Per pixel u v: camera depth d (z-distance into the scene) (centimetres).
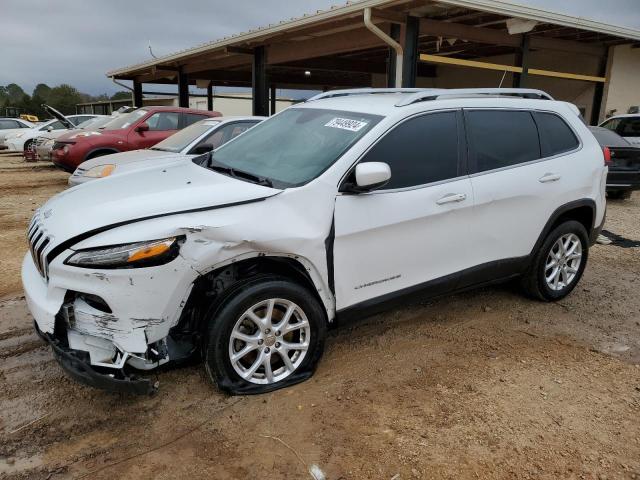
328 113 405
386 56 1752
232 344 313
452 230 388
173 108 1105
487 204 403
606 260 646
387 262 359
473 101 413
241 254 303
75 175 770
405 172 365
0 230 738
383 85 2167
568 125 478
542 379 358
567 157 464
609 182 1000
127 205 305
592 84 1421
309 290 339
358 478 263
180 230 286
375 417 311
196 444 287
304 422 305
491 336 423
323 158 351
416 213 362
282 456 278
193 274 292
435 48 1499
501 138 425
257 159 389
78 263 278
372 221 343
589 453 285
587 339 424
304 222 321
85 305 287
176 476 263
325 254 328
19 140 1856
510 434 298
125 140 1027
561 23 1033
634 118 1212
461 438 294
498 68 1095
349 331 427
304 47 1274
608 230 808
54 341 292
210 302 317
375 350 394
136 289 279
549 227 457
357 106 400
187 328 320
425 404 325
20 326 422
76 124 2014
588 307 490
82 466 269
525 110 447
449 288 404
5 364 364
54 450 280
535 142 448
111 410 315
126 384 283
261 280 314
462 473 268
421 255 375
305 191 324
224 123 757
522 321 454
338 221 331
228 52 1372
